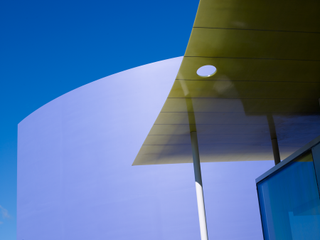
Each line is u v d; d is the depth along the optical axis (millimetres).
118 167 22109
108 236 21281
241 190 20203
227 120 8141
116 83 23578
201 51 5262
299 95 7109
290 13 4594
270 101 7293
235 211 19844
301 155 6992
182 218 19953
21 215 25625
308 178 6734
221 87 6477
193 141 8633
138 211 20828
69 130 24438
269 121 8469
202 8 4395
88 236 21922
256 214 19953
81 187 23031
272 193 8289
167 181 20750
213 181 20234
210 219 19672
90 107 24000
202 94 6691
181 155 10344
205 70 5867
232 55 5434
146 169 21281
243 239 19453
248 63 5707
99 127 23344
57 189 23938
